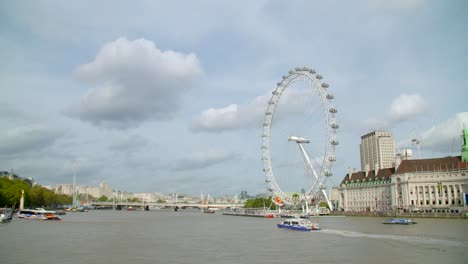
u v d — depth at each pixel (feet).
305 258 282.97
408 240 385.50
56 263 261.24
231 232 500.74
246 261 270.87
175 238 422.41
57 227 565.94
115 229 547.08
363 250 320.70
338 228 547.49
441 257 285.84
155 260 274.77
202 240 401.29
